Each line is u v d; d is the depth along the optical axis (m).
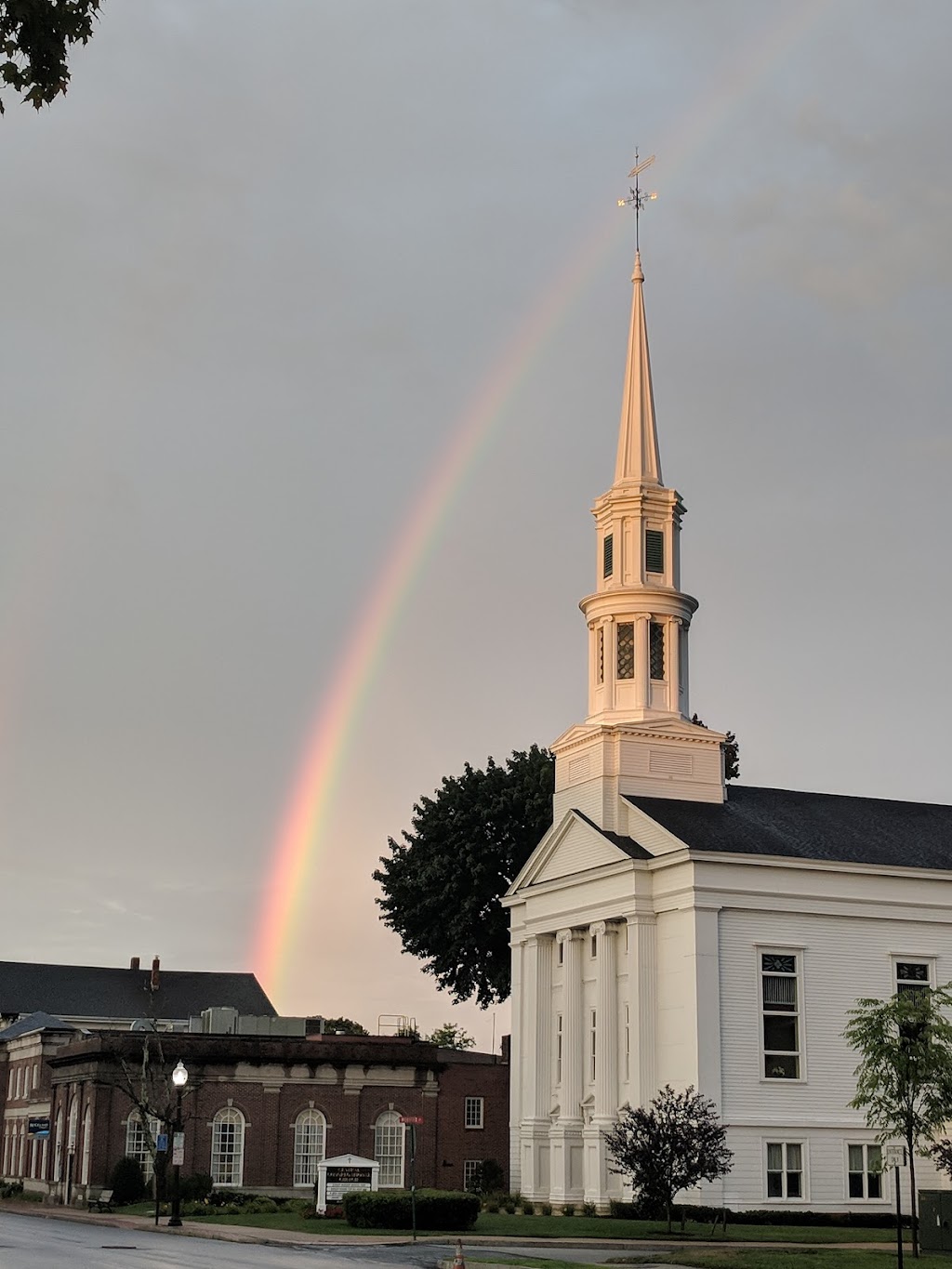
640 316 81.12
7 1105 102.81
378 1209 54.47
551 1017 75.06
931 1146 58.94
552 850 76.44
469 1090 82.12
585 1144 68.50
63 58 18.22
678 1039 64.75
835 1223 62.34
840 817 74.62
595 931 70.69
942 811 79.06
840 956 66.56
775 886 66.19
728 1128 62.66
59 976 150.88
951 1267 40.47
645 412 79.56
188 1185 72.56
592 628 77.88
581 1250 46.44
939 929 68.69
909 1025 47.84
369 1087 80.06
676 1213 60.97
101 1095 76.44
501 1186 80.31
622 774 73.12
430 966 98.38
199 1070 77.19
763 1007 64.94
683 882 65.69
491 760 97.94
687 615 77.62
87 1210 73.19
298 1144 78.06
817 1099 64.56
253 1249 44.62
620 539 77.88
